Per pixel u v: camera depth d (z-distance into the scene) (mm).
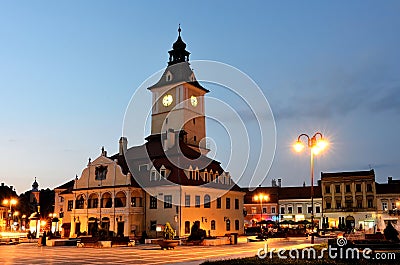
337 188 95000
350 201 93500
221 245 44562
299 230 65125
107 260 28484
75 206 66188
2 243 51969
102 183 63875
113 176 62812
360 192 93062
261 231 70938
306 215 95375
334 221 93625
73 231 64875
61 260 28875
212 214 63688
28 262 27609
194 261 26438
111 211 61250
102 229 51438
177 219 57875
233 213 68812
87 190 64500
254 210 98688
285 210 97125
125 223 59594
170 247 39031
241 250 36781
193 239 45406
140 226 61031
